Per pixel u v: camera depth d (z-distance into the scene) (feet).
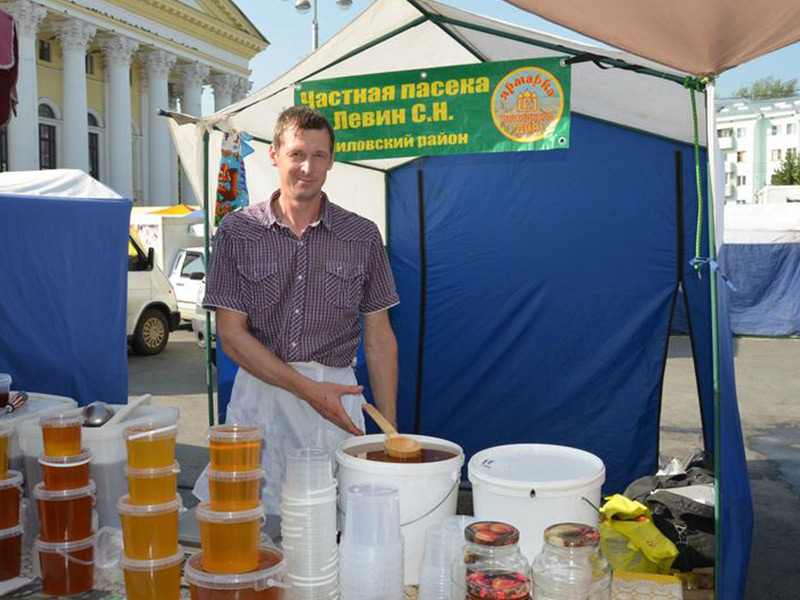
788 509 18.83
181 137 15.90
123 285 18.58
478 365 17.46
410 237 17.70
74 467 6.28
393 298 9.06
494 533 5.29
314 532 5.57
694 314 16.08
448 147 12.92
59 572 6.19
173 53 125.18
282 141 8.04
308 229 8.30
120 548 6.54
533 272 16.97
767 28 7.84
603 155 16.25
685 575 10.90
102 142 120.88
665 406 30.68
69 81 107.24
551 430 17.12
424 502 6.15
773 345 49.96
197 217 56.39
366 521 5.35
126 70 116.37
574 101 15.06
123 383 18.84
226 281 8.38
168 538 5.65
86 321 17.58
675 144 15.85
